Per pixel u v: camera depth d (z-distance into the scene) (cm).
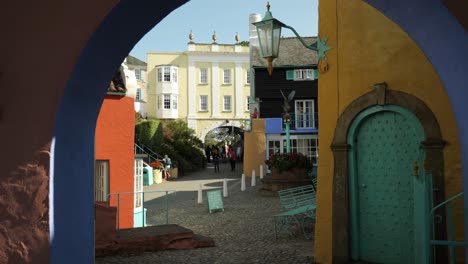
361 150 643
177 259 753
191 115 4825
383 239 616
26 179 299
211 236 989
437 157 555
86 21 305
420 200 398
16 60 307
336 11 668
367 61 631
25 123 303
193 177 2775
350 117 643
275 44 618
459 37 296
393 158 611
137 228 905
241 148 4303
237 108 4866
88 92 341
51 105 302
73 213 336
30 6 310
